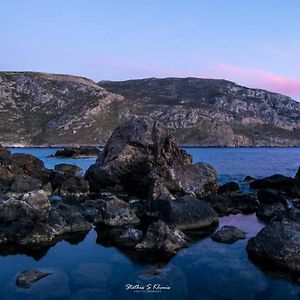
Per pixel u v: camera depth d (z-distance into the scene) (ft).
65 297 42.19
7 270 50.11
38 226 63.67
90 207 85.87
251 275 48.52
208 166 111.14
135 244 60.75
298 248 51.44
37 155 369.91
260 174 184.03
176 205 74.28
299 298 42.86
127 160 109.91
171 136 115.14
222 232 65.31
